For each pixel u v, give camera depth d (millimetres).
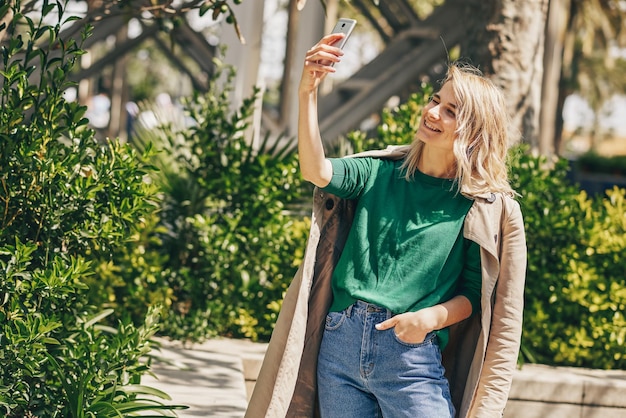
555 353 6617
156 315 4211
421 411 2723
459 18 10609
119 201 4043
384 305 2752
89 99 26297
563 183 6918
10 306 3672
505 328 2814
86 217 3965
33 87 3818
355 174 2885
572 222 6605
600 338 6547
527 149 7102
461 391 2916
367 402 2832
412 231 2816
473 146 2838
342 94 10891
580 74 38531
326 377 2832
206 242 6574
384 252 2820
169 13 4977
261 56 8586
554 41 9641
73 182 3912
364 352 2756
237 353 6137
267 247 6688
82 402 3709
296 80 9664
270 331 6660
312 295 2936
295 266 6703
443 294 2809
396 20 13820
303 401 2939
